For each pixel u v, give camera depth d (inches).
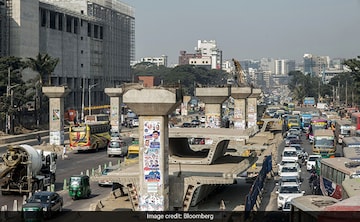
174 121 4808.1
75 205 1608.0
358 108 6491.1
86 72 6181.1
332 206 793.6
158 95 1318.9
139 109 1341.0
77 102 6013.8
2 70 3858.3
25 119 4340.6
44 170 1833.2
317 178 1792.6
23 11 4685.0
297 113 5551.2
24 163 1678.2
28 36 4771.2
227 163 1718.8
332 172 1491.1
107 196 1728.6
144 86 1342.3
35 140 3676.2
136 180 1393.9
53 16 5511.8
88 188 1743.4
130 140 3668.8
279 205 1513.3
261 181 1728.6
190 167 1606.8
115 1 6973.4
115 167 1706.4
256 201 1529.3
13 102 3791.8
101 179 1407.5
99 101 6565.0
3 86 3811.5
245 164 1713.8
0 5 4566.9
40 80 4254.4
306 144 3472.0
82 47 6067.9
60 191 1833.2
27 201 1414.9
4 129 3855.8
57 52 5497.1
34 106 4463.6
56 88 3117.6
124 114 6092.5
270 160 2133.4
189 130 1761.8
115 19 6973.4
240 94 3260.3
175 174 1470.2
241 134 1656.0
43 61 4215.1
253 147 2009.1
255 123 3732.8
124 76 7322.8
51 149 3041.3
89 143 2972.4
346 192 1126.4
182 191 1409.9
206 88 2726.4
